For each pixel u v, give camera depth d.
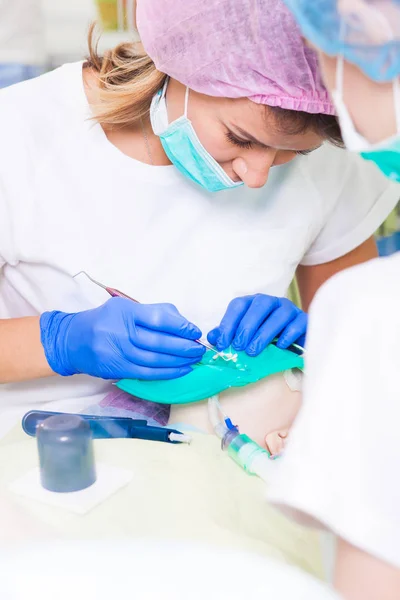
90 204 1.29
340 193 1.51
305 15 0.53
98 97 1.27
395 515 0.50
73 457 0.90
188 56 1.01
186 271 1.34
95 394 1.34
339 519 0.51
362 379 0.52
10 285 1.38
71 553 0.42
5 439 1.19
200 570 0.42
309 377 0.57
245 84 0.99
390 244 1.99
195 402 1.20
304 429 0.53
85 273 1.28
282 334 1.26
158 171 1.29
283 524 0.88
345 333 0.53
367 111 0.53
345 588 0.52
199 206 1.33
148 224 1.31
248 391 1.22
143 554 0.42
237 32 0.95
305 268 1.66
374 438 0.51
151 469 0.98
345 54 0.51
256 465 0.99
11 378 1.25
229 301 1.37
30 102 1.29
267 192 1.41
